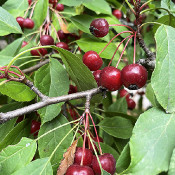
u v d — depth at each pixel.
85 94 0.16
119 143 0.21
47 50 0.26
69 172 0.13
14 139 0.18
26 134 0.19
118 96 0.30
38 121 0.20
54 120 0.17
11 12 0.25
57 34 0.24
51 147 0.17
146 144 0.13
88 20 0.22
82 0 0.22
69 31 0.24
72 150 0.14
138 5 0.17
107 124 0.21
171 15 0.20
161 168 0.12
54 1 0.25
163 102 0.13
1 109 0.20
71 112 0.22
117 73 0.15
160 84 0.13
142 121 0.13
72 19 0.22
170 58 0.14
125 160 0.13
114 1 0.27
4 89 0.17
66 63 0.16
